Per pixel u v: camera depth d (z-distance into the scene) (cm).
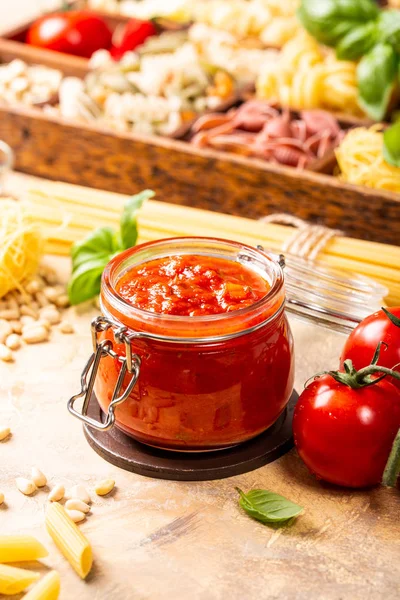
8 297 77
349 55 109
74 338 74
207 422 60
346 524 59
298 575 56
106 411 63
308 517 60
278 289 61
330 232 82
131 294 62
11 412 67
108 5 148
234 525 59
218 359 59
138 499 61
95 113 107
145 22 134
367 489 62
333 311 73
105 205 86
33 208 85
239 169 91
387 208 87
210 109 108
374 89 106
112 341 61
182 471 62
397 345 63
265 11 140
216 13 142
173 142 94
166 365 59
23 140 99
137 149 95
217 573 56
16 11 175
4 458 63
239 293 61
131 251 64
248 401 60
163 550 58
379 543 58
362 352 63
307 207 90
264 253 64
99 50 131
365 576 56
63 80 121
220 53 125
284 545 58
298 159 98
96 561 57
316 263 78
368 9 109
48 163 100
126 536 58
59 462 63
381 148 94
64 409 67
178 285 62
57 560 57
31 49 125
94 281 76
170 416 60
